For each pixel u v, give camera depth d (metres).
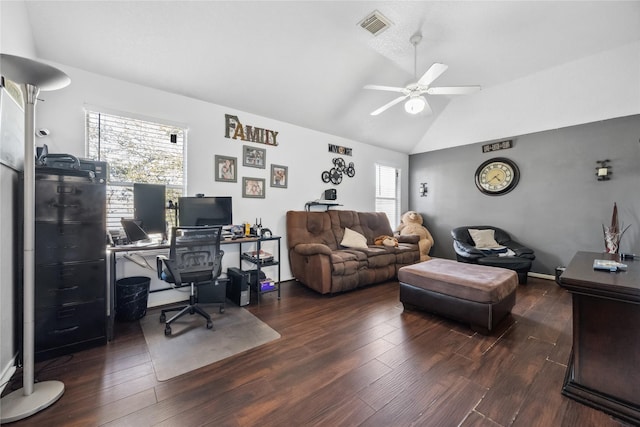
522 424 1.31
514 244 4.30
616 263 1.80
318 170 4.41
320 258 3.22
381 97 3.97
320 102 3.75
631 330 1.37
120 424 1.30
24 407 1.35
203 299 2.91
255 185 3.67
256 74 3.04
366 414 1.37
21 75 1.35
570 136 3.97
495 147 4.70
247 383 1.62
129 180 2.80
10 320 1.68
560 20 2.66
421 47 3.02
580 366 1.50
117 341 2.13
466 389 1.58
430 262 3.21
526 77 3.78
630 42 3.01
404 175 5.96
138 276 2.77
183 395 1.51
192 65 2.75
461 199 5.20
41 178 1.84
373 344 2.11
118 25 2.25
